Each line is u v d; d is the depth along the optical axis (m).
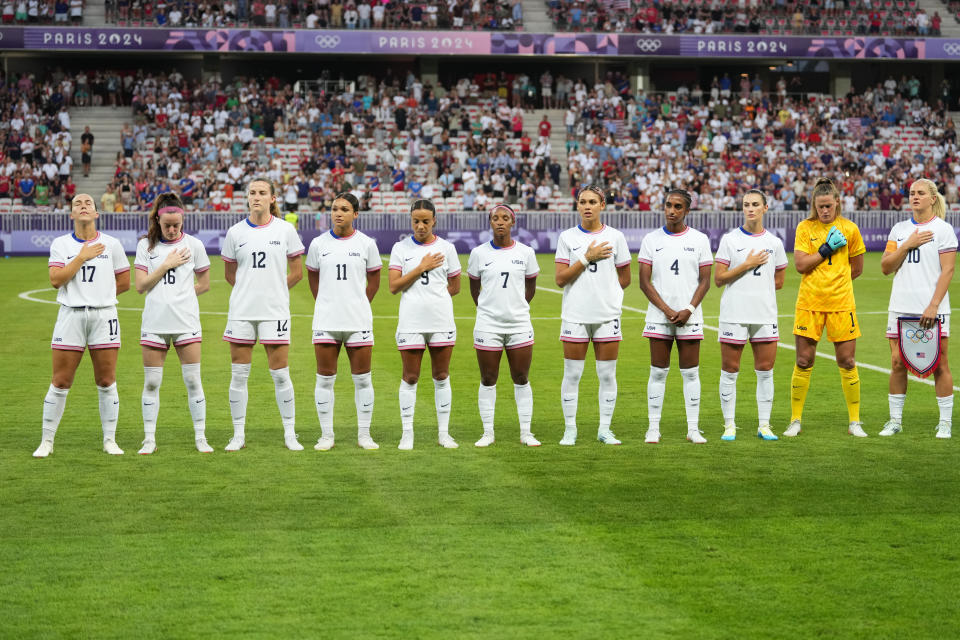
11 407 10.56
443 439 8.98
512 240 8.93
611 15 41.06
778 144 40.53
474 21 40.53
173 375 12.35
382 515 6.90
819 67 44.81
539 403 10.98
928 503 7.21
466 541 6.38
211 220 33.84
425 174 37.66
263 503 7.17
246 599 5.48
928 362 9.16
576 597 5.52
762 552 6.20
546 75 41.59
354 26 39.53
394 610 5.34
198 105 38.84
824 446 8.97
